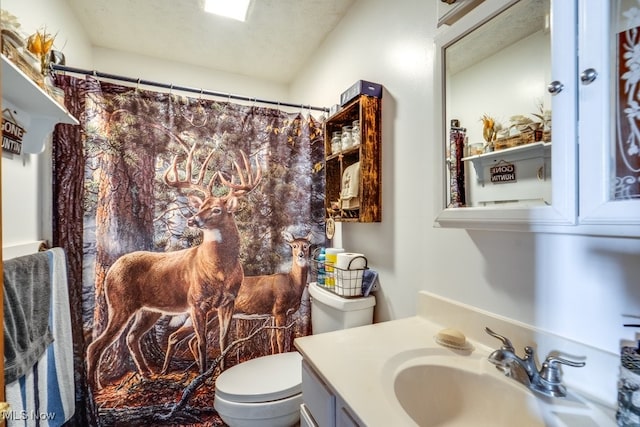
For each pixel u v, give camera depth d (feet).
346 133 4.79
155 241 4.84
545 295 2.41
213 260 5.19
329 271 4.79
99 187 4.45
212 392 5.17
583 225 1.65
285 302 5.65
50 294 3.59
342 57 5.72
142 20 5.91
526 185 2.17
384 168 4.36
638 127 1.49
